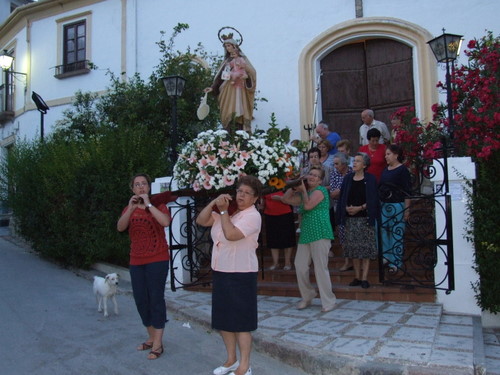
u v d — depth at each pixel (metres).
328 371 3.57
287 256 6.16
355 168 5.26
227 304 3.39
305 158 7.83
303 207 4.98
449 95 5.51
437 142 5.58
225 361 3.99
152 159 7.91
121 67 11.47
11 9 17.39
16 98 14.09
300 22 9.47
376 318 4.63
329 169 6.64
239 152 4.08
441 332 4.26
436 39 5.93
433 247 5.24
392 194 5.46
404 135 6.32
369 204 5.06
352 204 5.33
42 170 8.00
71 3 12.37
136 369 3.81
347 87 9.44
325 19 9.27
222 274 3.42
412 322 4.46
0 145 15.31
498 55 5.54
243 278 3.39
